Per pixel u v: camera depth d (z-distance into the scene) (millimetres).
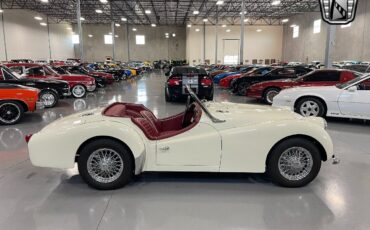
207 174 3625
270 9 31641
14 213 2715
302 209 2770
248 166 3197
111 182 3154
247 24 38875
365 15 21594
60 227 2482
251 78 11688
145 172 3678
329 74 8516
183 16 37188
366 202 2900
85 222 2557
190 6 30484
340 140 5246
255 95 9812
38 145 3094
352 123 6688
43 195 3082
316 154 3164
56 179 3508
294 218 2613
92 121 3186
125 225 2508
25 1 27016
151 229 2447
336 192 3121
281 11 32688
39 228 2469
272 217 2633
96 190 3189
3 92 6508
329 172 3689
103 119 3227
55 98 9336
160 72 35562
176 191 3158
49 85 9180
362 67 13891
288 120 3217
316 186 3270
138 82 20047
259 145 3150
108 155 3154
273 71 11375
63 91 9430
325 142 3145
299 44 33812
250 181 3416
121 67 24344
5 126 6508
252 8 31188
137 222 2555
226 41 39000
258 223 2535
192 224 2523
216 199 2977
